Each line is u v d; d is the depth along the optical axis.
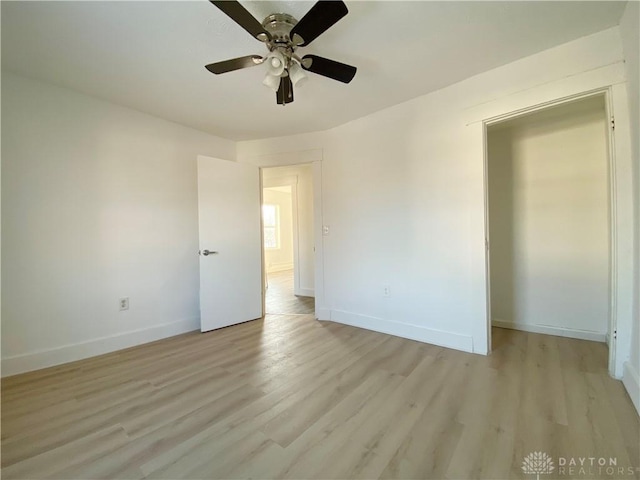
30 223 2.30
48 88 2.38
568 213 2.82
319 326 3.35
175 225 3.21
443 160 2.60
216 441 1.48
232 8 1.36
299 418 1.66
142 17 1.64
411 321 2.88
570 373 2.08
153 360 2.49
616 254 1.90
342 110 2.96
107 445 1.47
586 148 2.73
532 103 2.12
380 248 3.07
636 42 1.61
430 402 1.78
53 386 2.05
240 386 2.03
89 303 2.60
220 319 3.37
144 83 2.38
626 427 1.50
